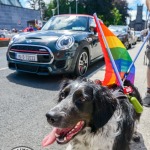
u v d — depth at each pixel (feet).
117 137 7.98
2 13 147.23
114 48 10.61
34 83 19.42
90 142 7.95
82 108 7.63
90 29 23.68
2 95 16.63
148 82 15.01
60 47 18.71
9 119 13.04
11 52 20.10
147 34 13.84
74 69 20.17
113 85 9.95
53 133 8.01
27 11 165.17
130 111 8.83
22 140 11.05
